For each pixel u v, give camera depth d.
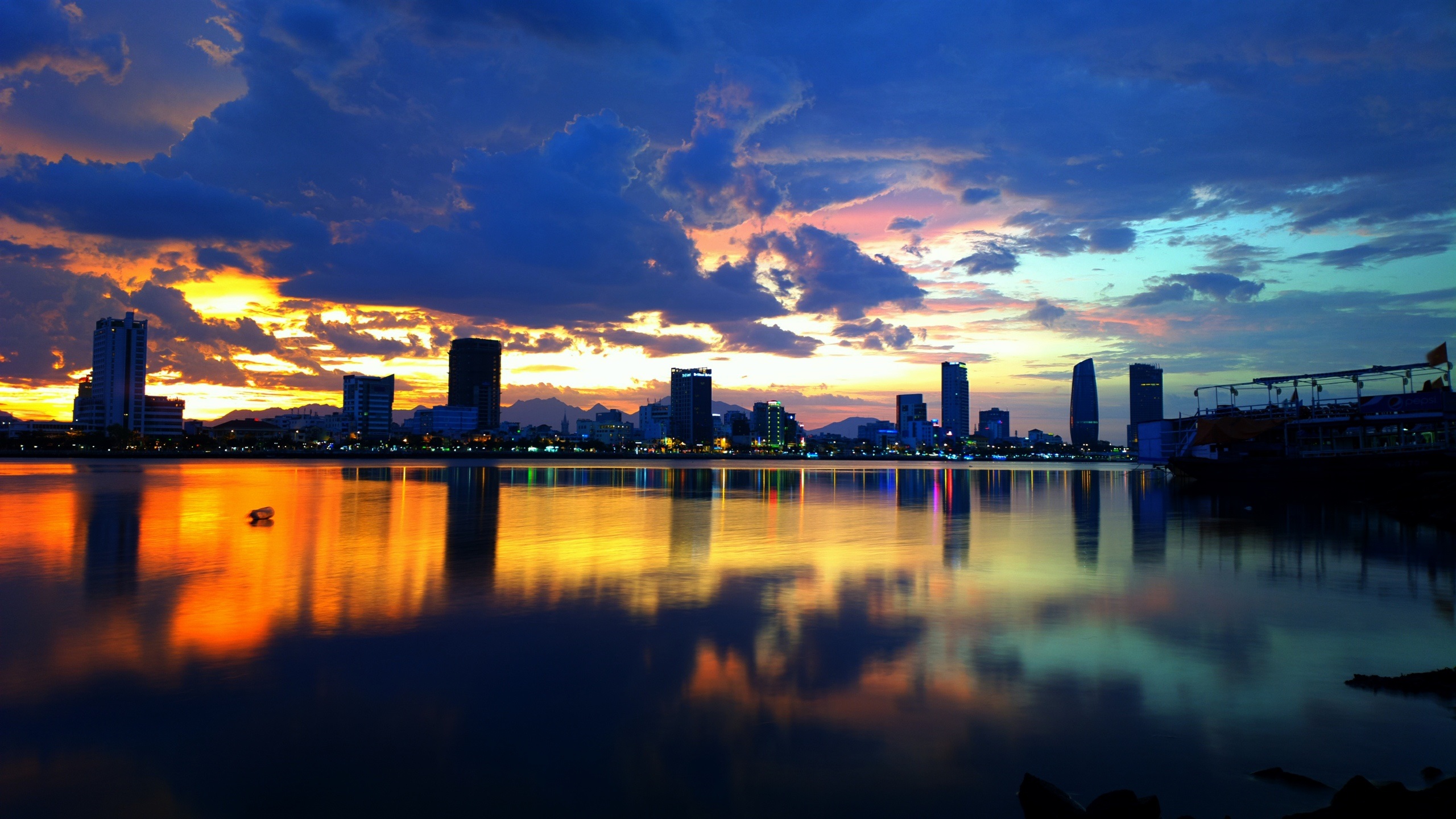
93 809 9.88
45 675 14.70
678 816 9.73
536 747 11.65
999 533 37.78
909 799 10.19
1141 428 104.12
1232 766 10.98
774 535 37.53
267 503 56.53
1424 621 18.78
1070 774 10.80
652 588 23.31
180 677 14.62
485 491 75.06
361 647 16.69
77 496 62.97
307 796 10.22
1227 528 39.19
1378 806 9.16
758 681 14.56
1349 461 66.00
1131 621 18.89
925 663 15.58
